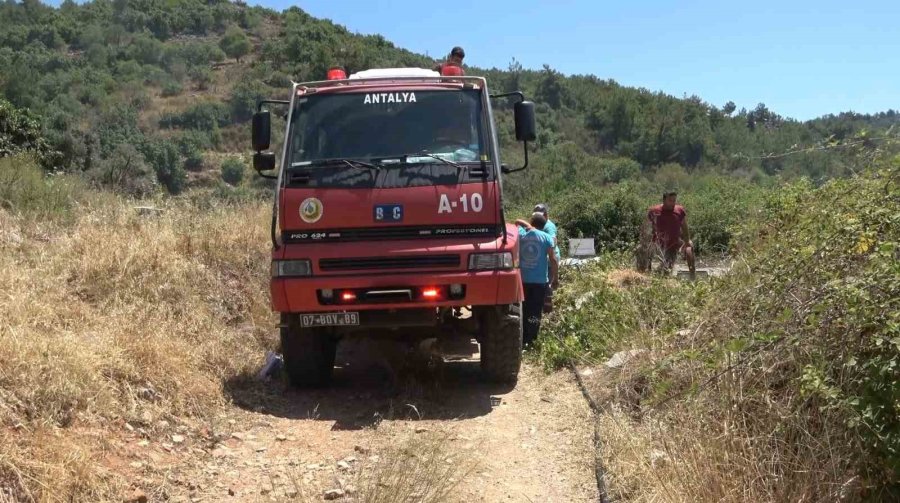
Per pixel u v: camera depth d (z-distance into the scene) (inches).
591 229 762.2
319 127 297.0
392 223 277.9
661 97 3575.3
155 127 2380.7
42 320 246.2
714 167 2687.0
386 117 297.1
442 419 266.7
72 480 177.5
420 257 275.3
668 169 2394.2
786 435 186.2
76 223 388.2
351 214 277.7
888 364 167.0
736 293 242.7
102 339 245.0
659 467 199.2
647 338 283.0
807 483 174.9
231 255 405.7
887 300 171.9
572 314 368.8
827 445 176.2
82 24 3782.0
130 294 307.1
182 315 313.0
